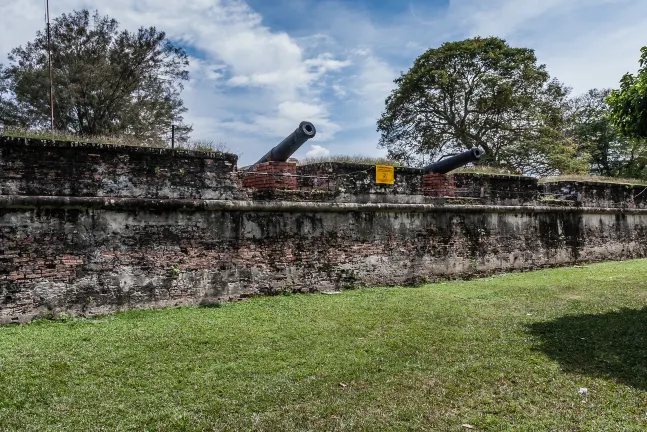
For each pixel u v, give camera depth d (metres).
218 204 9.33
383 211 11.77
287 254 10.27
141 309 8.52
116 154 8.45
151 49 28.02
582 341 6.92
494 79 28.53
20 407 4.77
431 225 12.76
